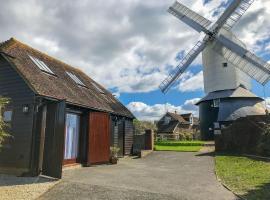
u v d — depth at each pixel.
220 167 16.27
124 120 24.19
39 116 14.23
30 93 14.50
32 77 15.28
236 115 37.47
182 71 36.62
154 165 18.09
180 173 14.86
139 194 10.31
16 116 14.58
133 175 14.04
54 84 16.72
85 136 17.89
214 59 41.62
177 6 39.22
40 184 11.58
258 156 19.28
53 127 13.74
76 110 17.44
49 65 19.27
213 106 40.47
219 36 36.03
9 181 12.15
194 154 23.53
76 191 10.64
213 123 40.16
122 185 11.59
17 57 16.28
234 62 34.66
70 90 17.89
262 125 21.33
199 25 37.09
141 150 24.97
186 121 72.69
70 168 15.86
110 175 13.90
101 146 18.58
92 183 11.80
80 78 22.83
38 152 13.77
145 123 65.62
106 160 18.77
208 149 27.19
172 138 51.91
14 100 14.81
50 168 13.22
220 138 24.39
